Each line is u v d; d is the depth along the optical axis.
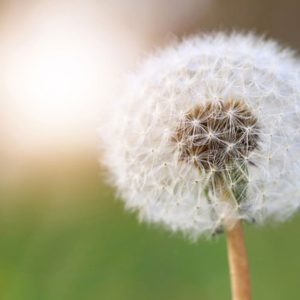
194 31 0.37
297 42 0.39
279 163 0.16
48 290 0.26
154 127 0.16
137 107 0.17
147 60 0.18
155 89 0.17
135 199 0.17
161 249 0.26
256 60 0.17
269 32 0.39
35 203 0.30
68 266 0.26
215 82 0.16
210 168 0.16
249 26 0.39
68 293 0.26
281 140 0.16
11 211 0.30
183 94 0.16
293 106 0.16
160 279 0.26
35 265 0.27
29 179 0.31
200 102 0.16
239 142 0.16
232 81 0.16
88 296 0.26
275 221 0.16
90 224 0.28
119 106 0.17
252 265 0.26
